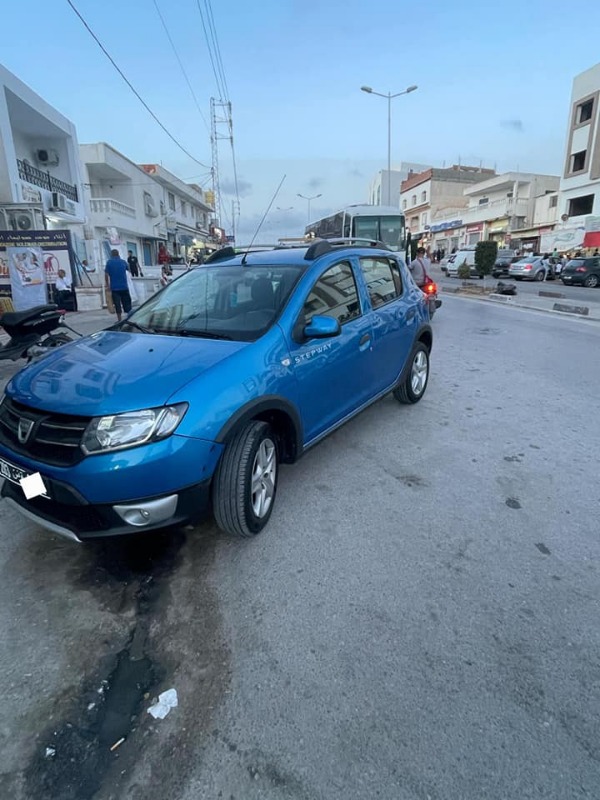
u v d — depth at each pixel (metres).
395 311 4.51
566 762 1.66
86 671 2.05
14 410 2.66
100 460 2.29
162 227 36.47
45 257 13.40
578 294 19.48
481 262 25.75
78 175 21.31
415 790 1.58
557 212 36.97
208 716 1.85
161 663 2.10
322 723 1.81
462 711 1.85
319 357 3.32
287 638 2.21
